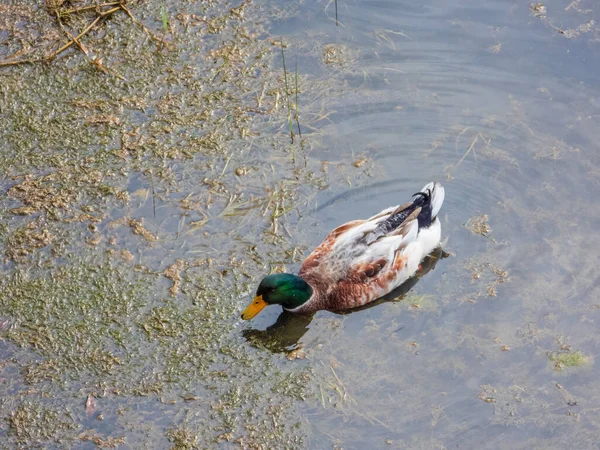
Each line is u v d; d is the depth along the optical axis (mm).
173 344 3504
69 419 3383
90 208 3744
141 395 3420
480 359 3484
